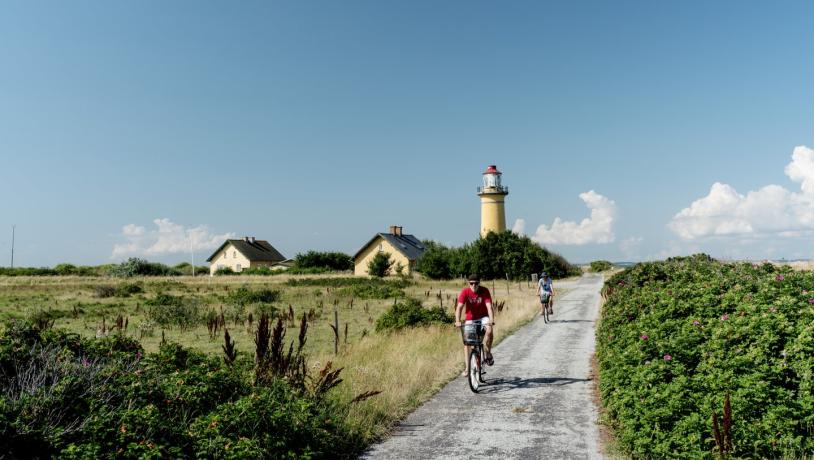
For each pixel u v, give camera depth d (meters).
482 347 10.16
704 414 5.69
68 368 6.14
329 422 6.60
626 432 6.12
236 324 21.19
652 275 17.27
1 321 20.59
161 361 7.97
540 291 20.22
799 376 6.17
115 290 39.03
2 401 4.98
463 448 6.57
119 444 4.99
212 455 5.27
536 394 9.16
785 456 5.29
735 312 8.46
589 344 14.57
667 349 7.16
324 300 32.22
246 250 96.94
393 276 66.25
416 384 9.50
